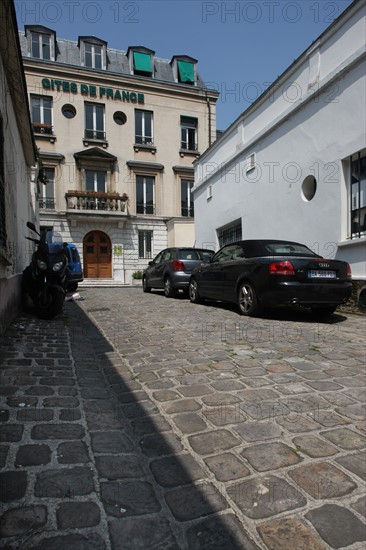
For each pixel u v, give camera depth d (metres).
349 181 7.32
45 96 21.86
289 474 1.96
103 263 22.80
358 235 7.05
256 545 1.49
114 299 10.52
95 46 23.64
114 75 23.16
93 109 22.94
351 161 7.26
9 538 1.49
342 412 2.73
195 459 2.11
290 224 8.91
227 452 2.18
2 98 5.27
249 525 1.60
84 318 6.94
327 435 2.38
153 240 23.62
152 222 23.62
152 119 24.23
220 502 1.75
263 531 1.57
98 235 22.78
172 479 1.92
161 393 3.09
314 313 6.92
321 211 7.87
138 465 2.04
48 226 21.66
